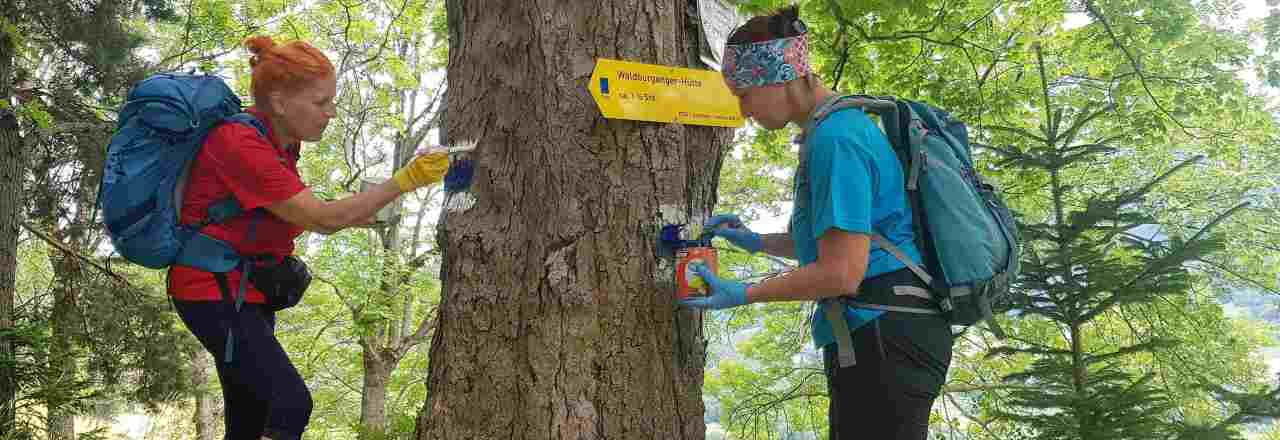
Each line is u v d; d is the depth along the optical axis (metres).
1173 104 8.18
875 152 1.74
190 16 9.25
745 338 12.17
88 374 7.85
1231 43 7.93
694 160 2.33
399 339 16.16
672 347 2.21
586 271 2.12
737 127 2.34
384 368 14.82
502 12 2.20
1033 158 4.48
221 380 2.17
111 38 7.26
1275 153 10.16
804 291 1.72
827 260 1.69
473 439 2.15
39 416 6.62
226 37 10.07
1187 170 9.98
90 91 7.43
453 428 2.18
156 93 1.81
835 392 1.90
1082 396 3.85
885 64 7.68
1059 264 4.11
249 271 1.98
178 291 1.95
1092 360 4.14
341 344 16.41
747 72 1.85
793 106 1.87
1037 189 6.16
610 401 2.12
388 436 4.14
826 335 1.92
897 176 1.79
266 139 1.93
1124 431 3.66
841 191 1.68
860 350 1.81
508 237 2.15
